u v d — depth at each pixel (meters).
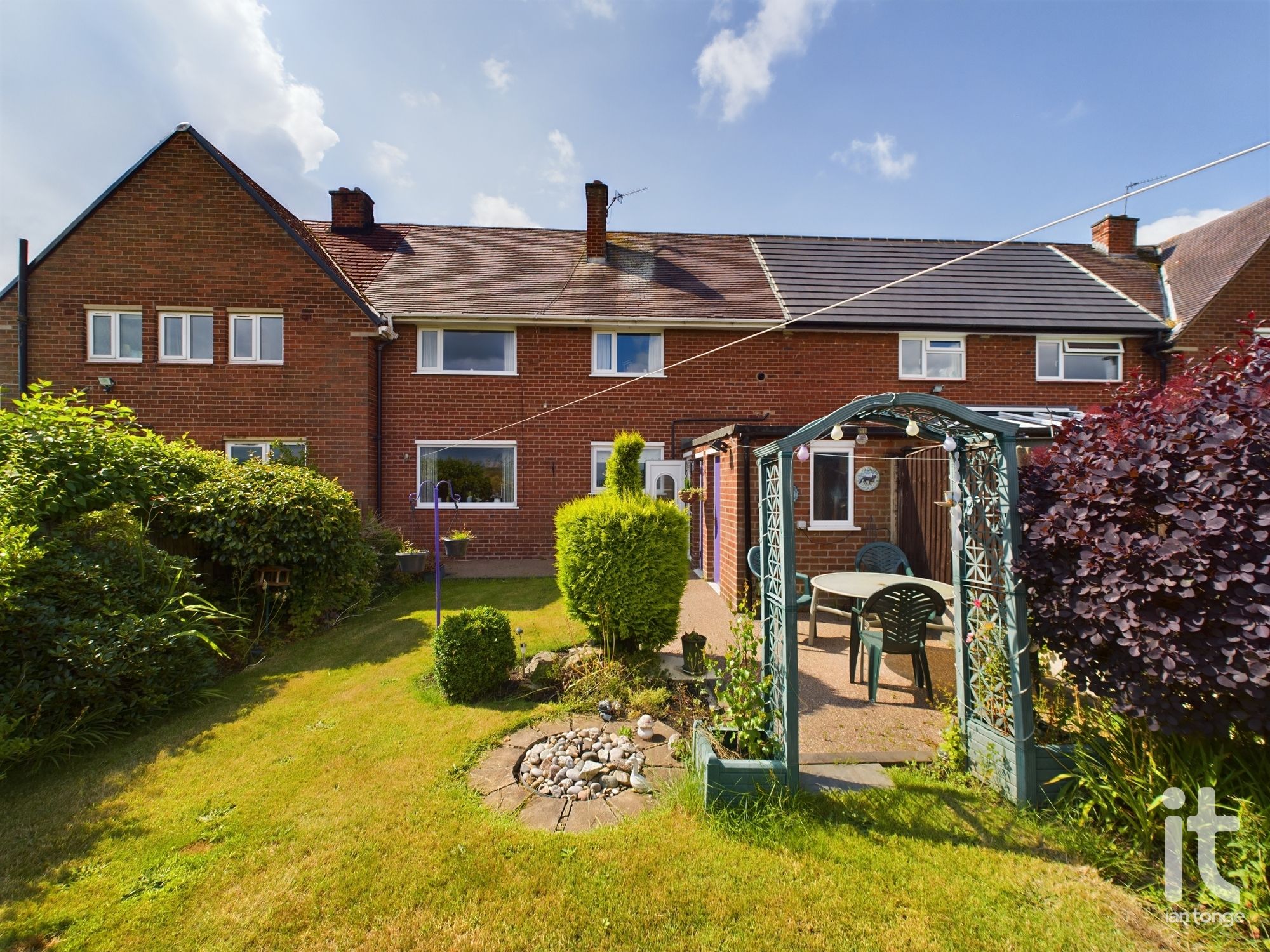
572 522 5.72
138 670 4.26
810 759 3.85
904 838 2.97
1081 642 2.88
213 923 2.45
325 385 11.12
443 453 11.83
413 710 4.57
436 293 12.35
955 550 3.81
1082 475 3.05
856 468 8.17
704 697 4.84
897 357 12.34
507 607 7.82
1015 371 12.38
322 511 6.98
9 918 2.46
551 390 11.95
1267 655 2.24
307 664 5.75
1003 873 2.72
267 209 10.97
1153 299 13.41
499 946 2.34
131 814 3.21
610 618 5.46
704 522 9.77
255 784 3.52
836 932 2.40
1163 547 2.52
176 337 11.03
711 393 12.12
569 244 14.80
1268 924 2.35
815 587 6.49
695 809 3.21
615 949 2.33
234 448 11.12
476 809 3.25
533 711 4.54
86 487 5.54
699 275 13.61
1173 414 2.83
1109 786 2.96
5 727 3.57
